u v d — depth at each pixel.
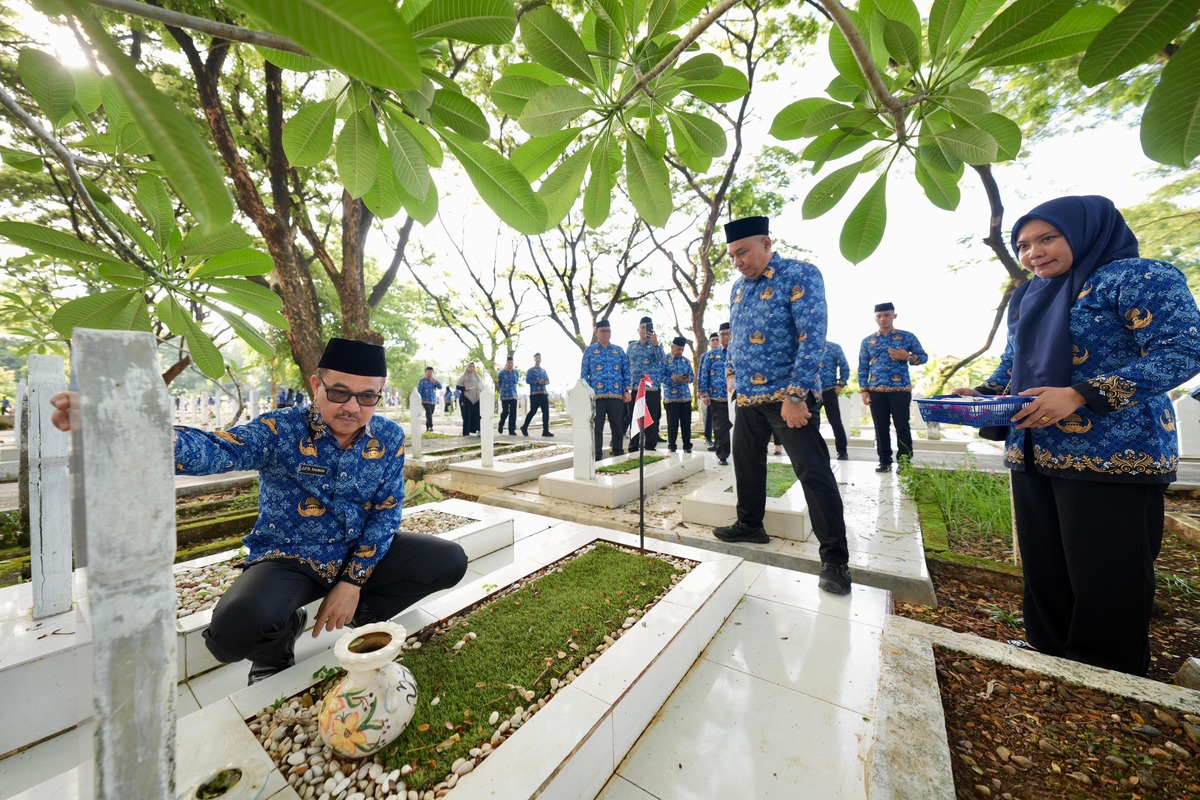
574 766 1.37
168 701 0.71
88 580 0.64
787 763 1.58
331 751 1.41
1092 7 0.99
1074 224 1.78
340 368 1.85
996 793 1.29
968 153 1.25
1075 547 1.78
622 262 14.96
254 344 1.75
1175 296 1.54
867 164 1.52
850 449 8.77
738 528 3.52
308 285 8.80
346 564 2.08
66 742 1.79
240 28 0.69
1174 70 0.82
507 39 1.01
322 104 1.22
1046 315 1.90
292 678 1.74
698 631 2.16
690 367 7.93
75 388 0.65
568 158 1.42
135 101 0.47
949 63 1.20
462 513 4.15
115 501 0.66
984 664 1.79
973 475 4.89
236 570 2.91
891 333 6.00
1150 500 1.69
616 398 7.21
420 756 1.39
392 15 0.51
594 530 3.47
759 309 3.04
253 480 5.85
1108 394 1.55
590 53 1.22
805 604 2.64
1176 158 0.88
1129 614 1.71
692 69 1.25
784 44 10.16
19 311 3.06
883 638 1.95
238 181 6.43
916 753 1.35
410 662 1.83
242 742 1.43
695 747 1.66
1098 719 1.51
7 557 3.54
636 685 1.68
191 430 1.72
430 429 15.18
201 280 1.54
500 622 2.10
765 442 3.35
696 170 1.63
